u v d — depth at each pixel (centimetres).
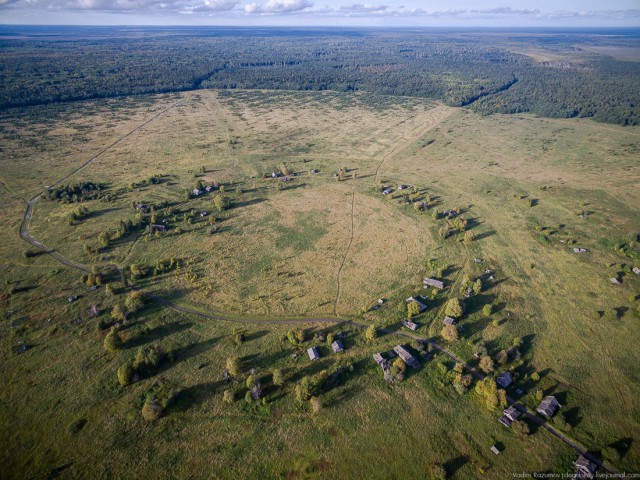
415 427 6494
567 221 12975
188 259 11006
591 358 7725
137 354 7662
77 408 6825
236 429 6506
